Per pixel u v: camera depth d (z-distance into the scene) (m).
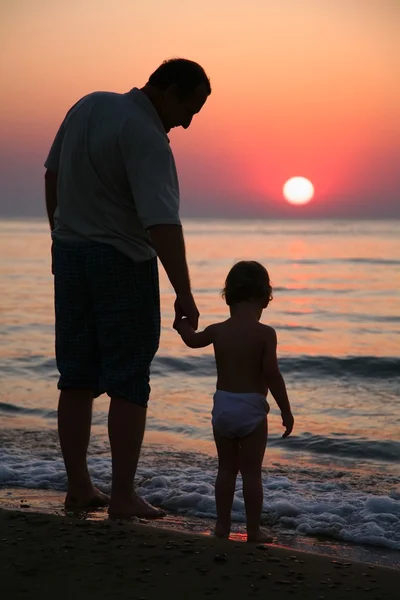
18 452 4.78
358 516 3.54
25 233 67.62
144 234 3.34
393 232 86.38
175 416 6.19
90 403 3.56
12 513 3.02
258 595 2.28
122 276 3.29
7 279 21.72
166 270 3.19
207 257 36.75
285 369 8.88
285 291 20.08
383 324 13.76
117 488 3.39
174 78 3.28
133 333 3.32
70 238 3.36
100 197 3.28
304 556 2.66
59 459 4.60
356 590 2.35
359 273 26.30
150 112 3.30
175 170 3.27
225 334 3.30
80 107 3.38
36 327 12.38
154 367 8.62
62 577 2.37
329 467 4.71
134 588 2.30
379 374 8.59
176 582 2.35
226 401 3.23
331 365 9.04
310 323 13.91
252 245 51.97
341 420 6.21
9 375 8.20
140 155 3.18
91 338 3.42
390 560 2.97
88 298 3.38
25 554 2.56
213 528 3.32
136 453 3.40
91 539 2.72
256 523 3.16
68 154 3.34
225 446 3.26
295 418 6.26
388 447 5.25
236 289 3.35
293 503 3.74
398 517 3.52
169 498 3.75
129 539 2.73
